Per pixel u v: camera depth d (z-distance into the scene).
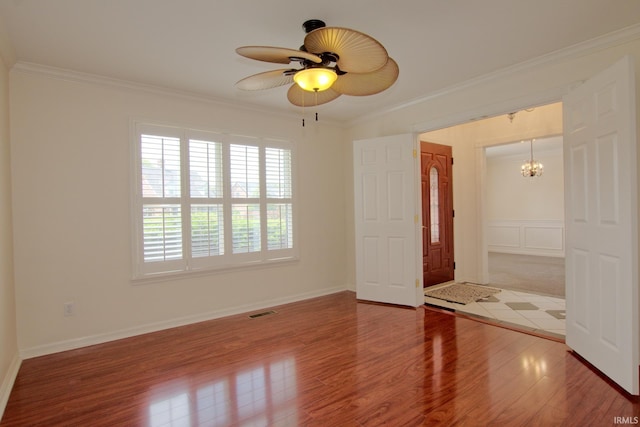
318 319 3.72
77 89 3.11
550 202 8.31
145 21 2.29
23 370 2.61
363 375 2.45
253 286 4.13
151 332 3.41
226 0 2.06
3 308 2.36
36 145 2.92
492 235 9.38
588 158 2.47
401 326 3.44
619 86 2.13
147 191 3.42
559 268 6.59
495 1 2.13
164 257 3.50
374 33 2.51
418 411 2.00
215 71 3.12
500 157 9.02
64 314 3.02
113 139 3.27
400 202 4.14
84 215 3.12
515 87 3.17
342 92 2.52
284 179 4.43
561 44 2.72
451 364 2.58
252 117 4.16
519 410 1.99
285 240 4.41
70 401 2.18
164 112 3.55
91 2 2.05
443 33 2.53
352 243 5.00
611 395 2.12
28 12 2.15
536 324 3.43
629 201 2.08
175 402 2.15
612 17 2.34
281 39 2.57
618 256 2.17
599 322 2.37
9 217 2.68
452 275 5.35
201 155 3.75
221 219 3.87
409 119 4.13
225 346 3.02
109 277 3.23
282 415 2.00
